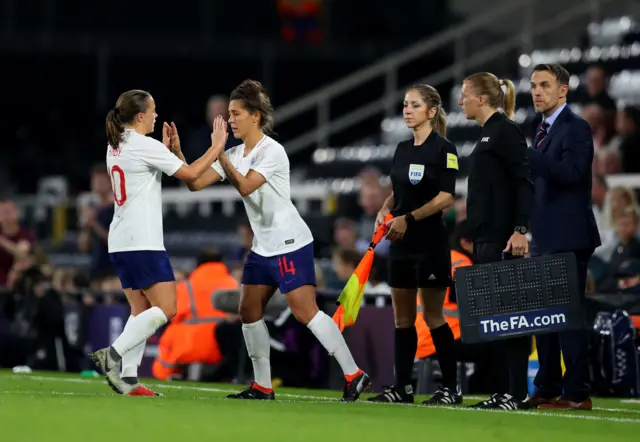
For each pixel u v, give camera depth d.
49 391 27.89
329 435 17.53
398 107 80.44
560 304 24.30
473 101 25.38
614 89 60.62
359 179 60.16
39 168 79.12
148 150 25.14
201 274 38.00
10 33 87.12
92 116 82.00
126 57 86.81
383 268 37.47
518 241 24.66
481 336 24.34
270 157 24.66
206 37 90.81
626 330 32.84
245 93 24.97
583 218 25.92
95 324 44.00
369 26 86.44
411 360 26.73
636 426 20.77
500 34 76.56
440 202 25.66
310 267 24.97
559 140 25.94
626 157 49.69
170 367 37.81
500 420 21.16
